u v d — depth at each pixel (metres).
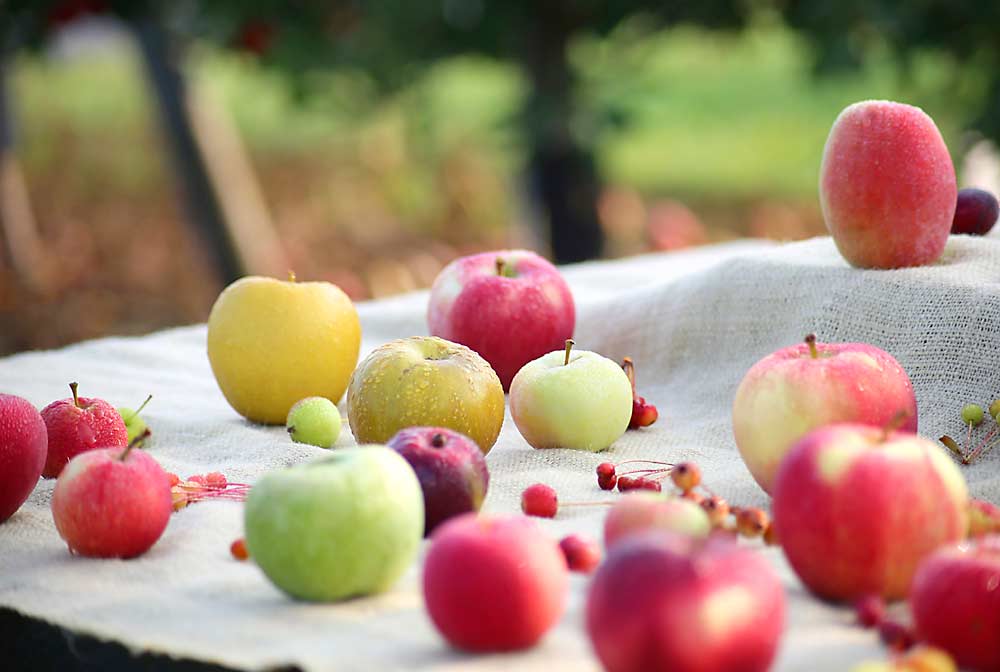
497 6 1.99
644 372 1.36
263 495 1.02
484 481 1.10
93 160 4.33
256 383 1.28
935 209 1.26
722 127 4.83
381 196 3.87
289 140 4.62
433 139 2.45
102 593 1.04
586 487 1.15
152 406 1.33
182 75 2.40
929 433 1.21
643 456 1.21
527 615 0.97
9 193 2.98
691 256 1.63
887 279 1.26
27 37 2.00
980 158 1.95
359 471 1.02
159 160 4.34
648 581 0.92
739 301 1.33
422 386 1.18
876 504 0.99
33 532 1.12
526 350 1.31
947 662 0.93
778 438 1.11
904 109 1.26
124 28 2.38
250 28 1.98
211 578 1.05
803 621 0.99
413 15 1.97
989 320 1.22
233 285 1.30
